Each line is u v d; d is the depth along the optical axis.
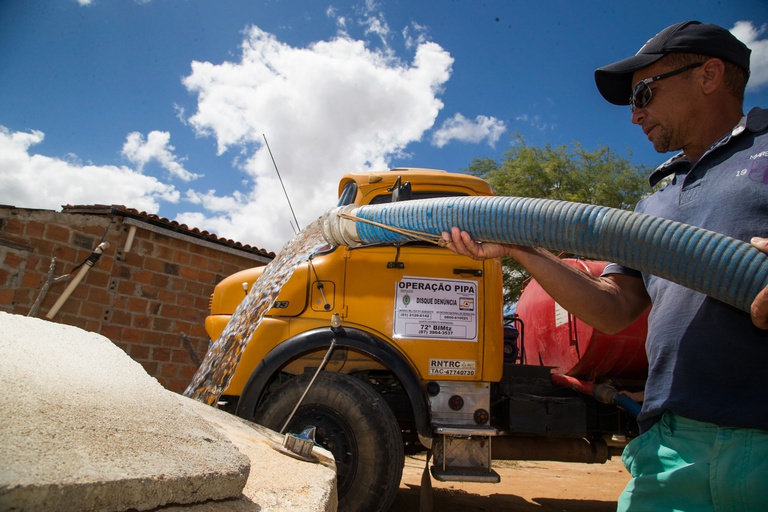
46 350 1.30
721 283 1.29
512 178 17.00
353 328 3.58
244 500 1.20
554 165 16.78
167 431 1.14
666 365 1.47
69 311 8.15
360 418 3.28
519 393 3.84
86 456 0.87
